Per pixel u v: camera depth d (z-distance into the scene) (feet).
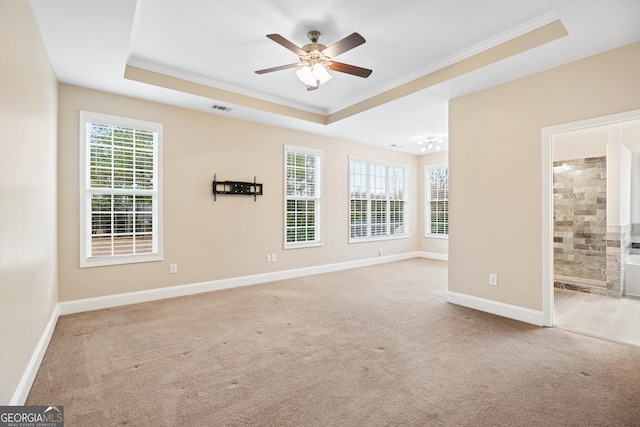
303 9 8.39
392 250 24.13
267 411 6.09
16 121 6.18
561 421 5.79
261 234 16.76
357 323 10.80
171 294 13.84
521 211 10.98
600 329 10.23
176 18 8.75
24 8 6.72
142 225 13.29
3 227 5.39
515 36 9.34
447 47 10.42
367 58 11.17
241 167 15.98
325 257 19.74
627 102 8.71
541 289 10.53
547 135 10.30
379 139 20.70
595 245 16.19
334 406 6.24
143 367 7.75
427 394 6.64
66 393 6.63
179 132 14.05
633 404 6.29
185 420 5.82
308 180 19.06
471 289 12.45
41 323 8.23
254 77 12.80
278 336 9.68
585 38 8.41
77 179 11.72
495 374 7.45
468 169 12.48
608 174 14.30
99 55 9.55
